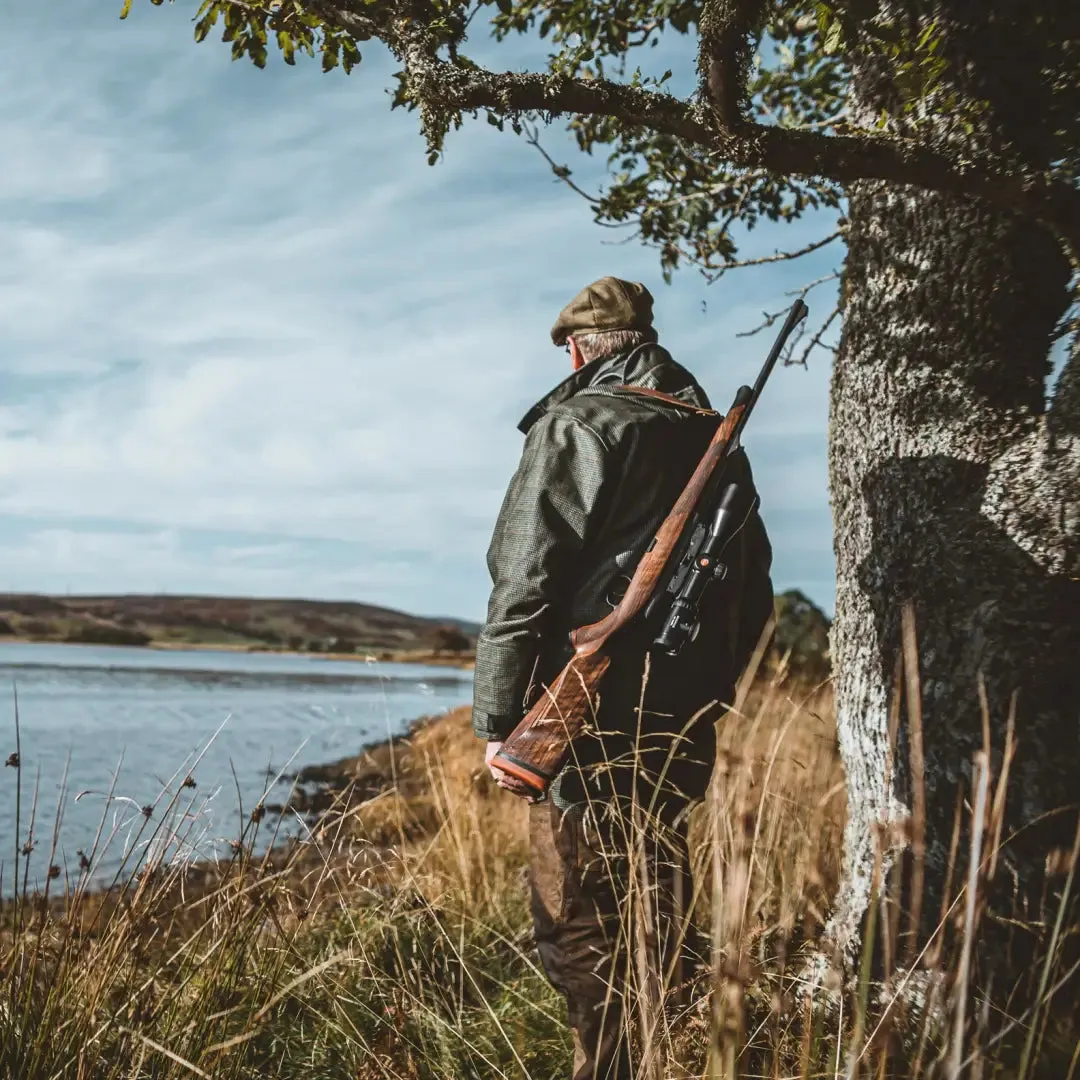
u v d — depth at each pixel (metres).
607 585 2.14
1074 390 2.25
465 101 2.28
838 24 2.34
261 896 2.53
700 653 2.19
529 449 2.18
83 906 2.44
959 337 2.42
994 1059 1.77
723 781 2.00
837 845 2.78
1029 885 2.13
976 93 2.31
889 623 2.46
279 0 2.54
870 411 2.56
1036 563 2.25
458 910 3.34
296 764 10.20
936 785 2.29
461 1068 2.38
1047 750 2.17
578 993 2.08
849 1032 1.98
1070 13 2.26
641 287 2.43
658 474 2.18
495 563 2.15
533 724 2.06
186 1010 2.23
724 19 2.03
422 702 22.45
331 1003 2.53
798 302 2.33
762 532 2.44
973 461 2.38
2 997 2.05
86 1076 1.98
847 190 2.74
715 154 2.24
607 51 3.79
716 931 1.73
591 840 2.08
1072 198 2.11
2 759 9.81
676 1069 1.88
